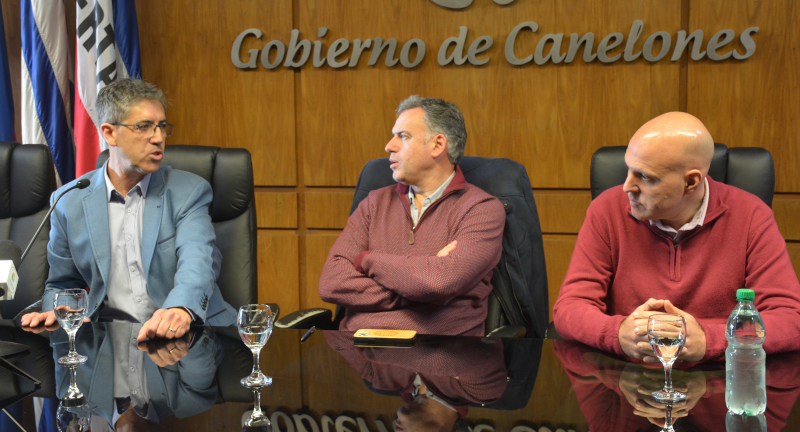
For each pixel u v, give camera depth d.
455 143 2.04
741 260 1.58
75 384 1.14
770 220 1.58
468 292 1.93
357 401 1.02
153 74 3.75
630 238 1.67
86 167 3.33
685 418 0.92
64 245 2.00
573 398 1.02
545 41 3.31
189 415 0.97
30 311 1.84
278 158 3.70
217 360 1.28
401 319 1.87
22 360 1.31
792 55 3.11
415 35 3.47
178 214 1.99
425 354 1.30
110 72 3.35
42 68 3.35
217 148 2.18
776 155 3.17
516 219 2.04
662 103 3.27
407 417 0.94
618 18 3.26
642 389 1.06
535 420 0.92
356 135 3.59
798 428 0.87
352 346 1.37
